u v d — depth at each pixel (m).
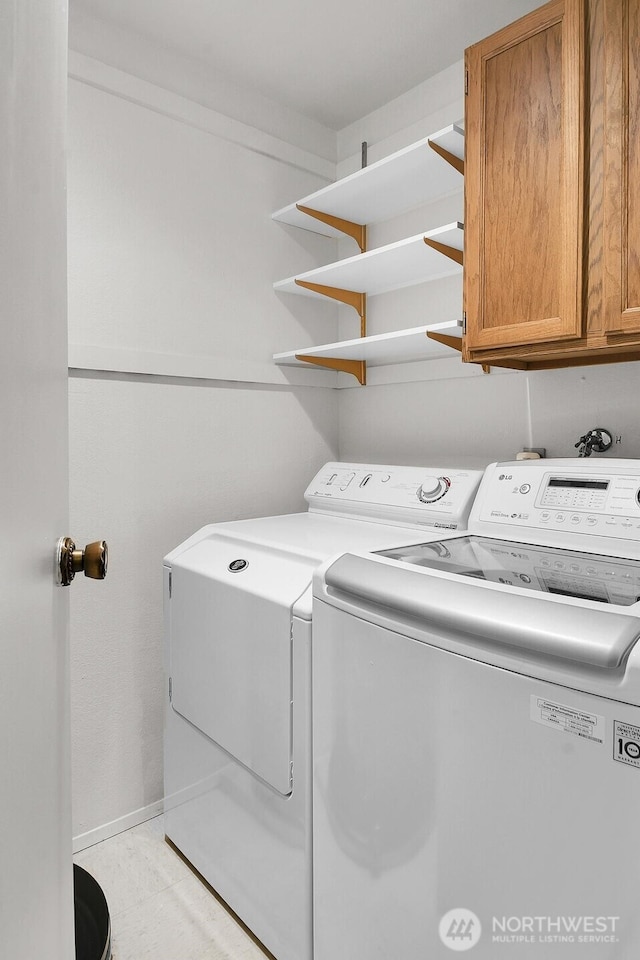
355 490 2.03
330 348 2.05
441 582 1.07
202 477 2.13
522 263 1.47
